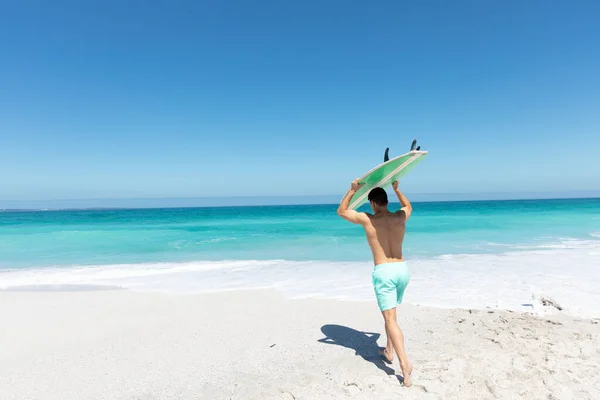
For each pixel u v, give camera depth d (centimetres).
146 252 1408
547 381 366
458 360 416
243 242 1653
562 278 859
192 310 648
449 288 787
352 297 729
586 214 3259
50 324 581
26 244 1659
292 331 538
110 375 412
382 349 461
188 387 383
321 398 349
